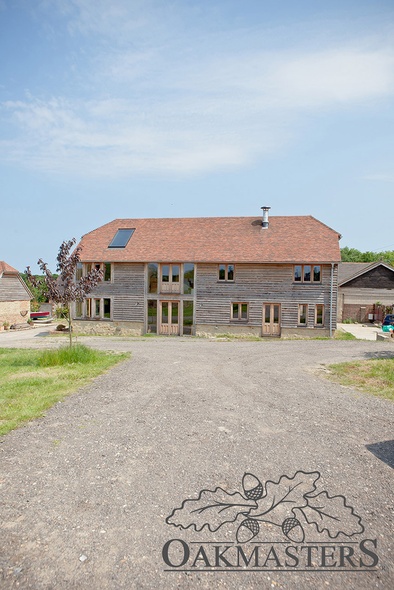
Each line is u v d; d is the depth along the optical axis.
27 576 3.21
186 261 27.66
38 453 5.53
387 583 3.23
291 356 15.58
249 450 5.66
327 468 5.12
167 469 5.05
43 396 8.54
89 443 5.91
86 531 3.79
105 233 31.92
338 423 6.92
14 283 37.84
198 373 11.59
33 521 3.93
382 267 36.69
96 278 14.45
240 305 27.45
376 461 5.36
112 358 14.23
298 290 26.48
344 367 12.49
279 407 7.93
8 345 22.30
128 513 4.08
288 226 29.36
